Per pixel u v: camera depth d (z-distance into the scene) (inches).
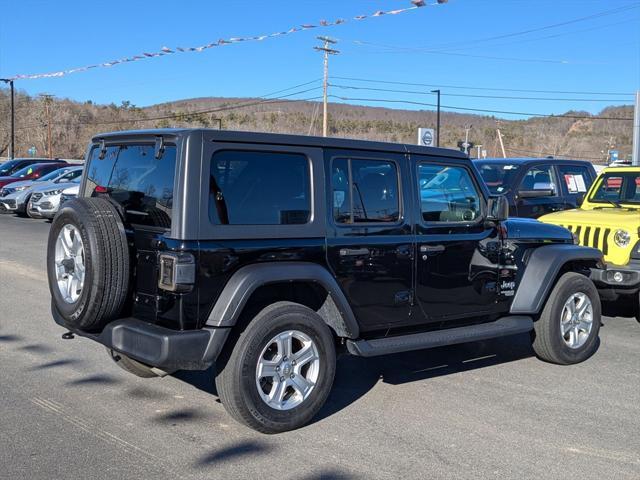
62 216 192.2
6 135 3526.1
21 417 197.3
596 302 274.8
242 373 181.6
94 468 164.7
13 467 164.4
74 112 3811.5
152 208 186.2
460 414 208.8
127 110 4094.5
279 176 193.2
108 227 183.8
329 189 202.4
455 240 232.5
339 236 203.0
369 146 212.8
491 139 3833.7
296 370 191.5
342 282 203.6
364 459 174.2
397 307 218.2
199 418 199.9
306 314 192.2
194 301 177.3
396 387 234.7
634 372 259.3
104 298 183.2
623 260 328.8
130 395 218.4
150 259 183.2
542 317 261.7
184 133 179.9
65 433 186.2
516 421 203.9
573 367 265.0
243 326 187.0
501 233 248.8
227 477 161.9
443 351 285.9
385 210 215.8
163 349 172.4
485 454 179.2
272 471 165.9
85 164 222.5
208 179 179.5
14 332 294.4
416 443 185.3
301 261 194.5
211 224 179.0
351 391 229.3
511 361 272.1
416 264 221.9
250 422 184.7
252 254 185.2
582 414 211.5
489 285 244.7
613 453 181.9
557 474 168.2
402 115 4980.3
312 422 199.5
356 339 207.6
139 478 160.1
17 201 804.0
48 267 202.4
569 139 3806.6
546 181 455.2
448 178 235.3
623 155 3356.3
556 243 272.4
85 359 257.0
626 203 384.8
